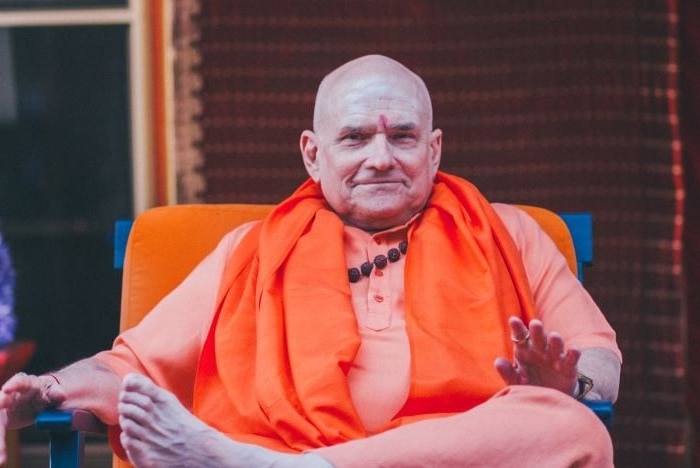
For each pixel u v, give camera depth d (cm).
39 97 933
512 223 724
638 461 921
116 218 940
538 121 907
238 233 727
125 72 929
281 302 683
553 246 721
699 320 914
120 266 748
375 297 688
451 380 645
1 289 940
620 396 917
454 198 716
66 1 925
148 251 735
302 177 909
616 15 895
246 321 686
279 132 905
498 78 906
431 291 676
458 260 695
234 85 901
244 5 896
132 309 728
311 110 904
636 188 908
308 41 901
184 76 898
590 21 897
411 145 703
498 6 902
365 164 698
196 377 685
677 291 911
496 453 588
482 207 709
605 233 911
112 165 938
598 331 689
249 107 902
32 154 938
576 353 596
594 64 900
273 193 908
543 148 909
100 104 933
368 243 706
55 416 619
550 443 589
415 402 648
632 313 914
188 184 902
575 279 713
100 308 947
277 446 642
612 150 906
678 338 912
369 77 705
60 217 941
